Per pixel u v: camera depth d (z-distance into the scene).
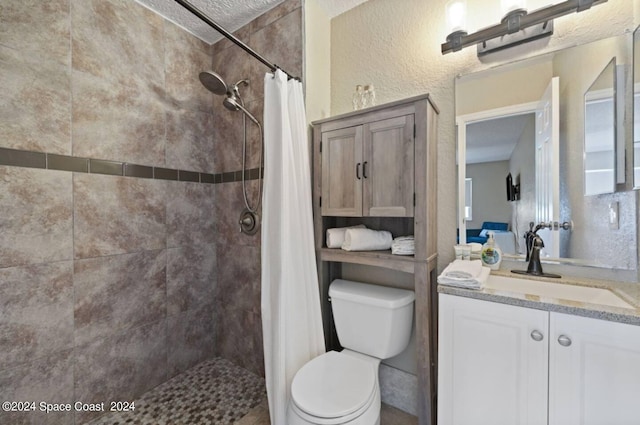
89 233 1.44
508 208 1.34
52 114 1.31
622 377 0.80
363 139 1.42
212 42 2.03
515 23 1.19
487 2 1.34
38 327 1.27
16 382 1.21
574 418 0.86
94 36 1.45
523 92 1.30
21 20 1.22
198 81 1.96
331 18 1.83
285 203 1.34
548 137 1.25
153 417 1.48
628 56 1.10
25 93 1.23
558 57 1.23
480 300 1.01
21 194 1.22
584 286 1.09
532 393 0.92
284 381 1.30
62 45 1.34
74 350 1.38
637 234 1.08
